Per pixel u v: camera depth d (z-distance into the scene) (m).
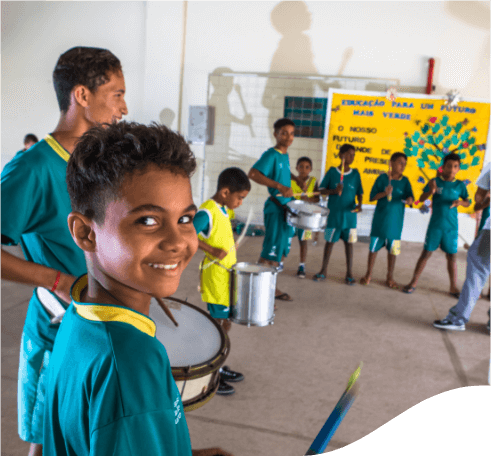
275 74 5.77
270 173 3.52
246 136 5.92
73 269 1.16
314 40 5.64
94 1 5.99
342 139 5.42
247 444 1.89
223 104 5.90
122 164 0.46
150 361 0.47
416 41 5.48
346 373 2.55
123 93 1.17
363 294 3.90
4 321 2.87
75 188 0.50
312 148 5.82
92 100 1.11
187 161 0.49
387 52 5.55
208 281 2.31
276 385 2.38
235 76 5.81
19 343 2.59
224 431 1.97
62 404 0.50
